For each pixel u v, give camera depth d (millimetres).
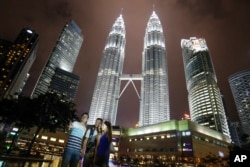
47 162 13477
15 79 127250
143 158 111938
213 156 99062
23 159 11461
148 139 118312
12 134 87062
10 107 39812
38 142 99625
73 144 6988
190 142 94750
